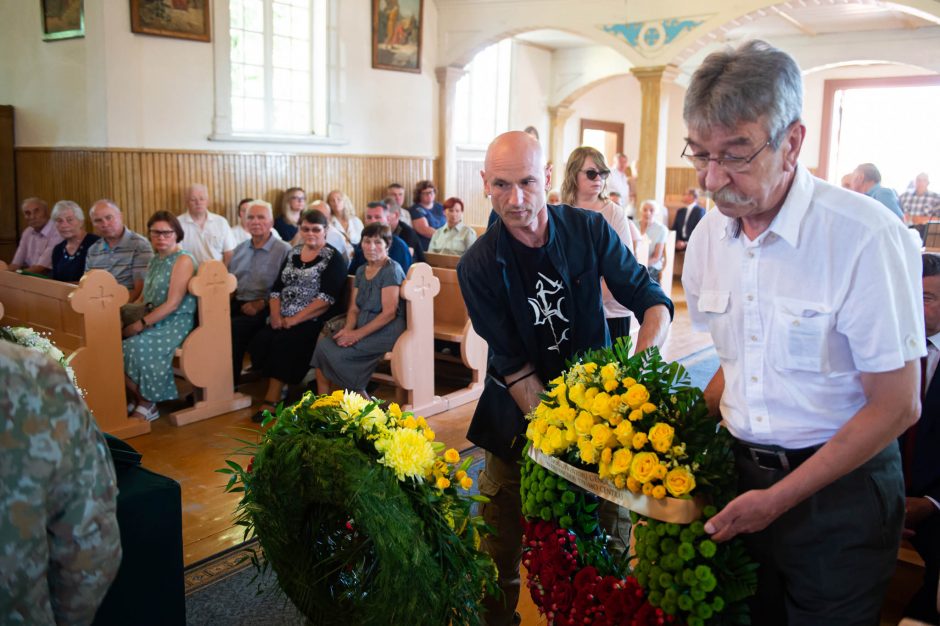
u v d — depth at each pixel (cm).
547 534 181
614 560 182
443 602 166
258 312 528
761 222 139
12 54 793
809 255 133
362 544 170
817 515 139
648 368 166
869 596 139
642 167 888
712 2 816
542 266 205
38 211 673
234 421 459
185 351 449
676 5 835
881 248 127
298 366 482
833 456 131
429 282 471
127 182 712
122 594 176
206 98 756
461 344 500
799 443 142
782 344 138
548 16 911
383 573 160
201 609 259
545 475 180
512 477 218
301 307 487
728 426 153
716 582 146
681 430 155
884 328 127
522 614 256
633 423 158
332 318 495
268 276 538
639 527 158
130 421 434
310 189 858
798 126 130
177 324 453
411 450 170
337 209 800
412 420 189
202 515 334
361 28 887
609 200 339
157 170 730
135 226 722
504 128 1202
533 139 193
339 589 179
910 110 1284
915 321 128
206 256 677
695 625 147
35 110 780
